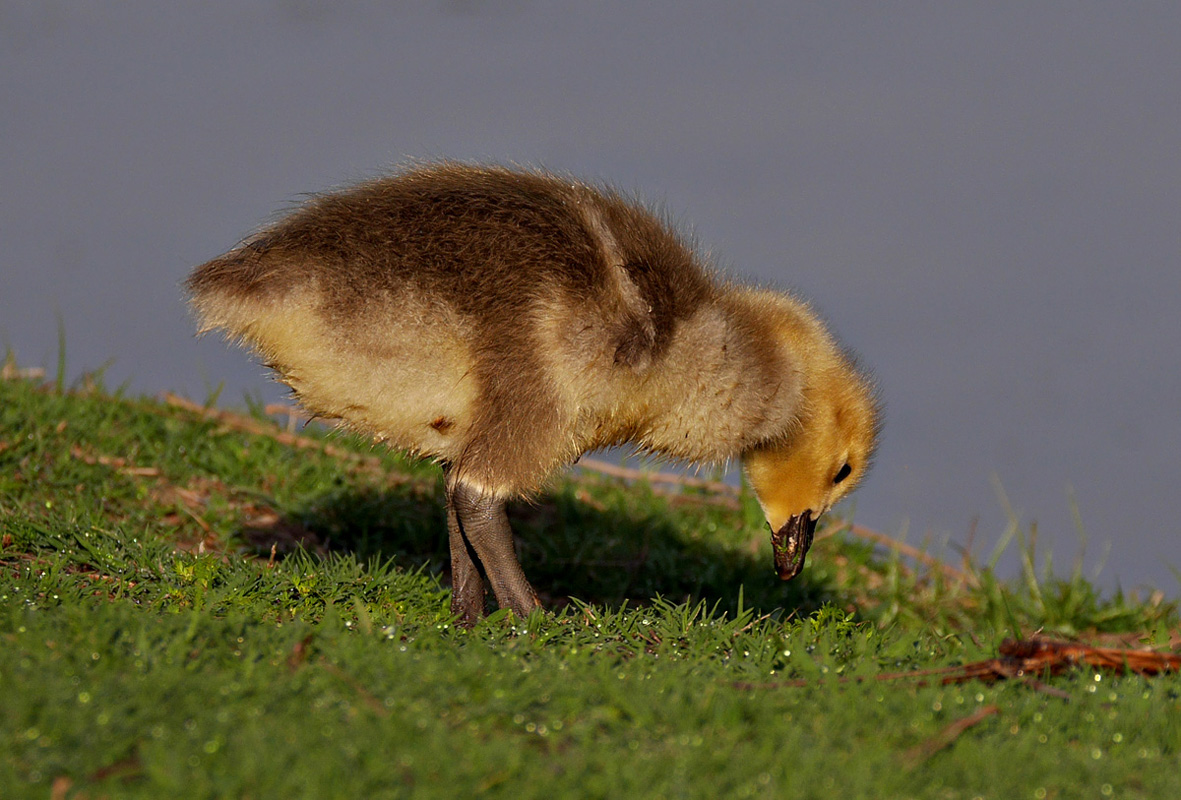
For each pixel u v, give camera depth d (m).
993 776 6.42
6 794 5.49
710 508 16.75
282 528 13.48
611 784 5.93
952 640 10.46
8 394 14.80
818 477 12.41
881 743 6.77
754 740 6.79
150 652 7.37
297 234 10.31
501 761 6.11
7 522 11.12
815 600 14.22
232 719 6.38
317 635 8.19
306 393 10.42
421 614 10.16
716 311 11.34
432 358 10.12
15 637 7.54
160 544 10.96
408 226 10.32
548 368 10.18
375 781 5.83
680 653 9.24
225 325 10.23
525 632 9.20
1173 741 7.18
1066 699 7.92
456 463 10.50
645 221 11.50
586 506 15.82
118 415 15.38
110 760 5.88
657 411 11.18
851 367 12.59
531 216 10.55
